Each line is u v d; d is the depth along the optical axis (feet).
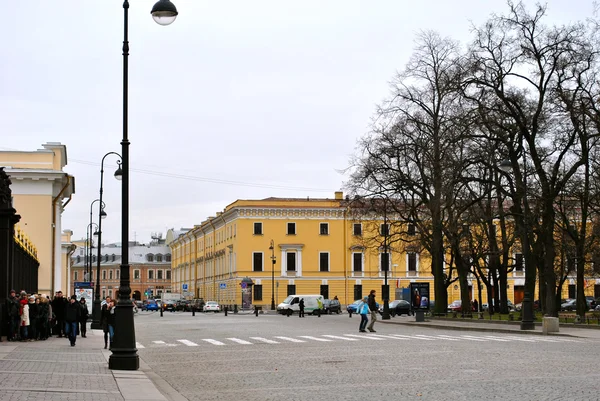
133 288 601.21
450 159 169.89
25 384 52.16
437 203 176.65
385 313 204.44
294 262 355.15
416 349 92.38
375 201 204.74
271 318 233.55
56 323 123.13
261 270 352.08
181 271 522.47
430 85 195.42
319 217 357.61
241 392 52.90
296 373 65.26
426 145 189.57
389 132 198.18
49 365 68.39
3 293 106.01
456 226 176.35
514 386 53.93
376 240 221.25
